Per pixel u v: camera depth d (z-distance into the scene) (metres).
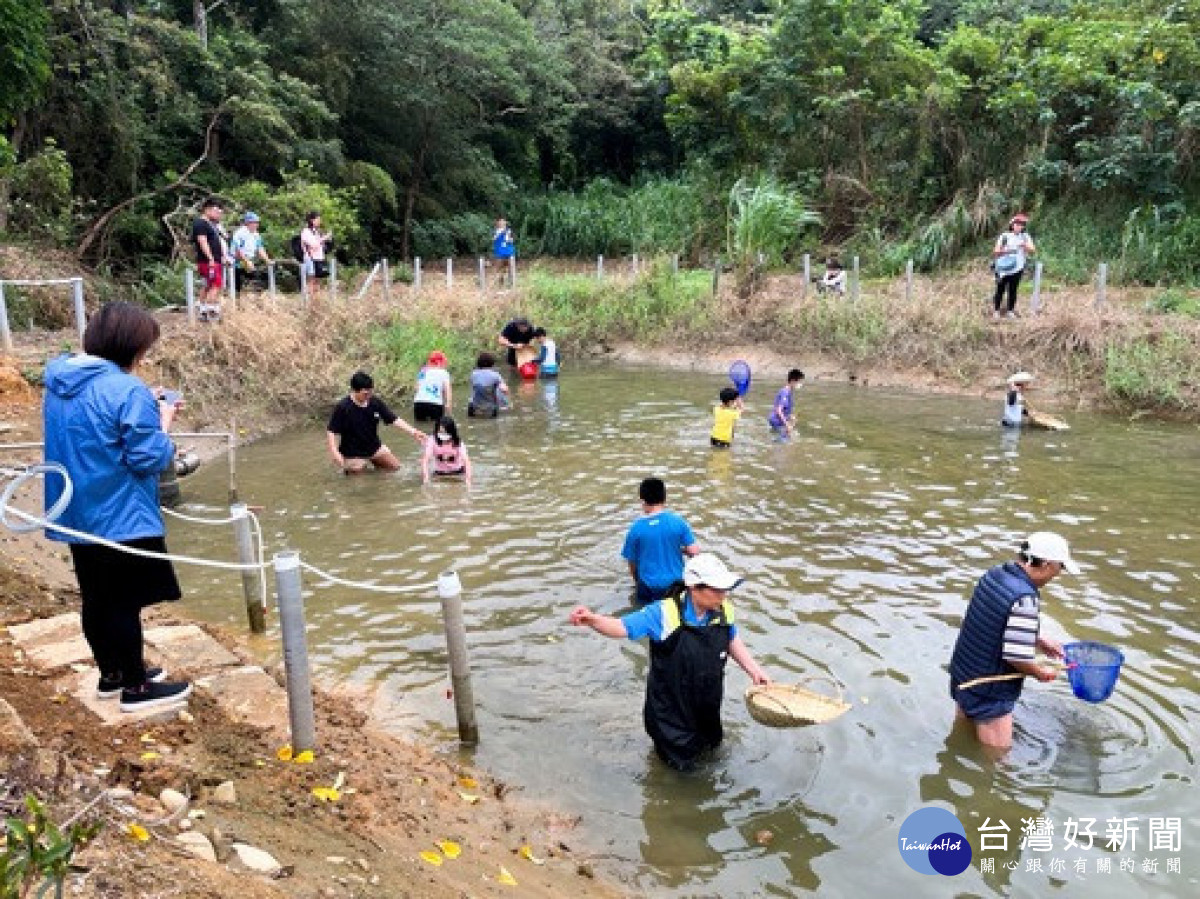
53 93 17.00
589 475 10.14
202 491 9.63
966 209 21.14
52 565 6.95
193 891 2.74
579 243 27.20
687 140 27.05
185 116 18.53
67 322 13.77
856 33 23.56
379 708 5.39
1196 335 13.94
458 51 24.14
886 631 6.29
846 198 23.70
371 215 24.66
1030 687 5.62
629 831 4.32
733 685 5.64
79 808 3.01
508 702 5.47
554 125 29.14
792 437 11.93
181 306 15.45
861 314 16.69
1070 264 18.94
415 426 12.85
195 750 3.96
